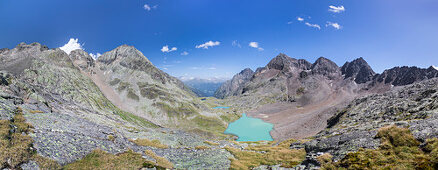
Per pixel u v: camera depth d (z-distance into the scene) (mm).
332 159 25844
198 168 29469
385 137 26312
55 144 22625
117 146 30312
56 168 18578
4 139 18594
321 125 137750
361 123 68688
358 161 21875
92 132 32906
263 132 183000
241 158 36719
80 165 20703
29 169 16547
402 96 81688
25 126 23781
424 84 85500
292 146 48031
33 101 51281
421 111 52938
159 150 37625
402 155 20703
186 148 43281
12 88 80500
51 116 36656
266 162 33406
